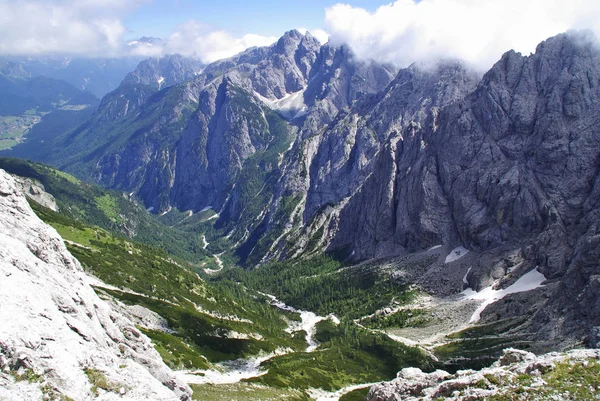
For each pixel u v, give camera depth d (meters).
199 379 111.50
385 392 75.19
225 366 147.62
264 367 153.12
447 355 181.00
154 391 55.38
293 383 136.38
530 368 62.38
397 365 178.00
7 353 46.31
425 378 73.75
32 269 64.44
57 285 66.31
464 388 62.03
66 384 47.66
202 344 156.75
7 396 42.69
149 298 182.88
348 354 188.38
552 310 179.00
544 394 55.16
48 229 81.00
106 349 61.81
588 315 160.12
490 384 60.47
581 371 58.12
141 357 71.75
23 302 53.88
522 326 185.88
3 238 66.69
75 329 58.59
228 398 94.25
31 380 45.66
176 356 123.75
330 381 153.00
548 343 160.25
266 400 101.69
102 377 51.81
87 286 79.44
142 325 147.38
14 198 80.19
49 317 55.09
